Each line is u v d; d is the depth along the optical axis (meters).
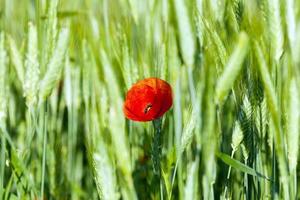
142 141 1.74
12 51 1.61
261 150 1.54
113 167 1.35
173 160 1.46
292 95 1.41
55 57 1.45
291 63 1.42
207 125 1.43
